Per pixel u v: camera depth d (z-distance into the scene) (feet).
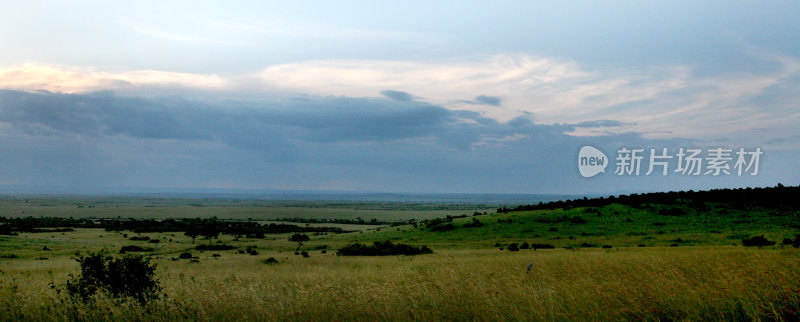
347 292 27.14
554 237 238.07
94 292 28.68
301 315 23.31
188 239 370.94
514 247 185.57
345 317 22.95
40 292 30.73
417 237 278.67
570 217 284.82
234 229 475.72
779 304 22.03
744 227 224.74
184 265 136.36
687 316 21.67
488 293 26.04
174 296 27.27
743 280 27.25
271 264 142.92
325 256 200.03
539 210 331.77
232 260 176.45
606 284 28.55
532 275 35.63
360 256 190.80
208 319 23.31
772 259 36.78
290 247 281.33
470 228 286.87
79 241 323.37
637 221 260.62
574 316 22.27
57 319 24.54
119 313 24.85
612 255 59.36
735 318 21.16
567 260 52.19
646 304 23.76
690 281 28.89
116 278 29.86
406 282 30.66
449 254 168.25
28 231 423.23
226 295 26.55
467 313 22.98
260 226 554.05
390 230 342.23
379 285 29.60
